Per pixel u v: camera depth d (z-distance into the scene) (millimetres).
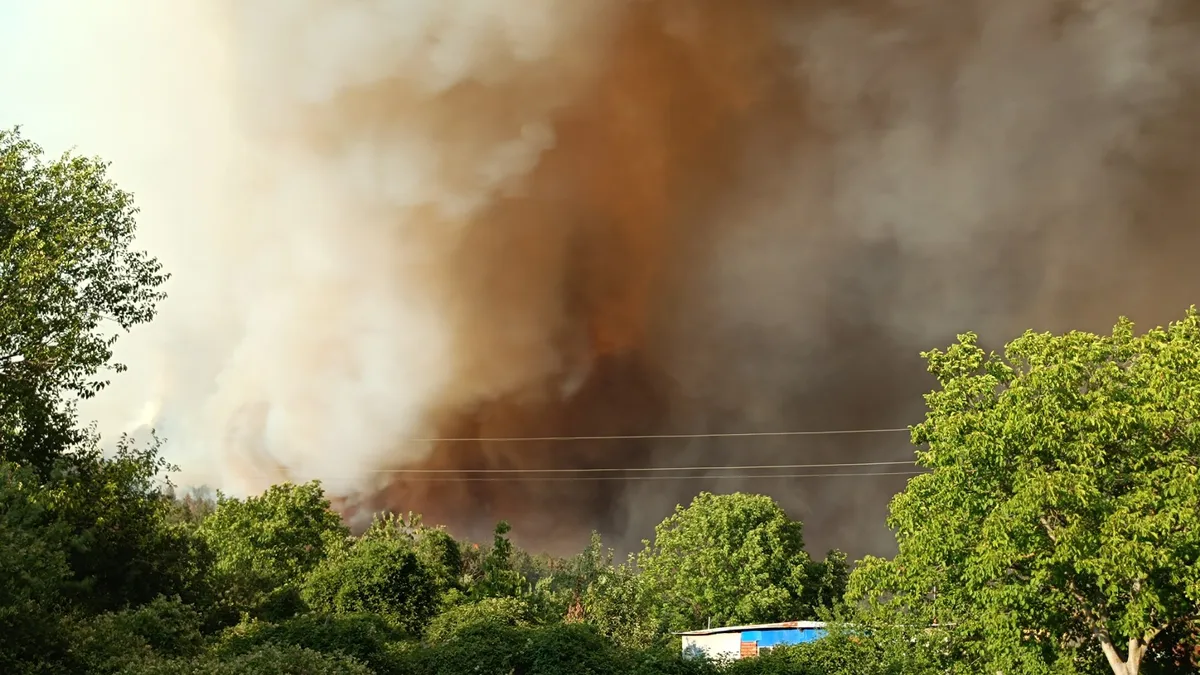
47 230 21500
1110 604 17016
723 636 30609
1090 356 17625
